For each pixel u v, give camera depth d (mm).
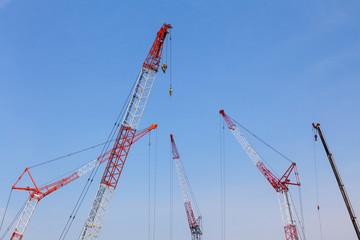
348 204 64312
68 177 136625
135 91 105250
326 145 68938
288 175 140625
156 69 107812
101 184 97500
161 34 109125
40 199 130750
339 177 66500
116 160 99375
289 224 135125
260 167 145875
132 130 102562
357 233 62125
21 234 125938
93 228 94688
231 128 156625
